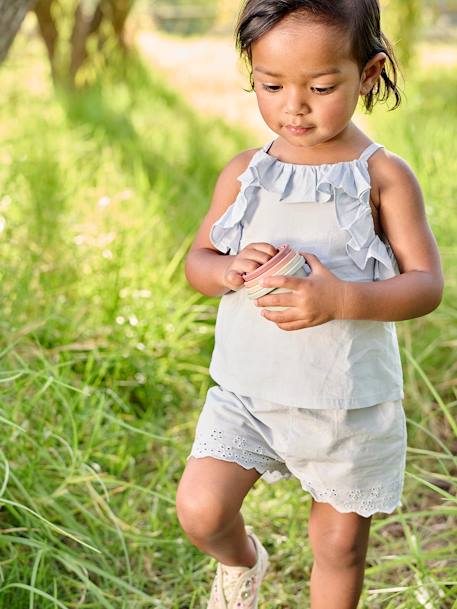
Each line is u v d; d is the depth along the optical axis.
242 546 2.73
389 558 3.15
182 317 5.09
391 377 2.54
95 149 7.70
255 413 2.56
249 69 2.56
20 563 3.10
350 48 2.29
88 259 5.03
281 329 2.48
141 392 4.36
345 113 2.35
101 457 3.74
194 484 2.53
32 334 4.14
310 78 2.29
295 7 2.26
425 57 18.41
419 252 2.50
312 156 2.51
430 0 13.77
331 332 2.47
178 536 3.43
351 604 2.67
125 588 3.07
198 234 2.75
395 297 2.42
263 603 3.15
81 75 12.04
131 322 4.57
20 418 3.51
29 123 8.27
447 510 2.98
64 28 12.55
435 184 5.47
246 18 2.33
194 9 27.02
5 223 4.82
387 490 2.58
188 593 3.20
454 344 4.52
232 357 2.57
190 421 4.28
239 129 9.59
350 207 2.47
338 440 2.51
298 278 2.36
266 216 2.52
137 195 6.15
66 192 6.00
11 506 3.12
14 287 4.40
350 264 2.48
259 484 3.75
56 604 2.69
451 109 9.66
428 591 2.99
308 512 3.56
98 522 3.23
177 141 8.60
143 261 5.06
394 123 8.02
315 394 2.47
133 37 13.73
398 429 2.56
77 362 4.31
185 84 14.82
